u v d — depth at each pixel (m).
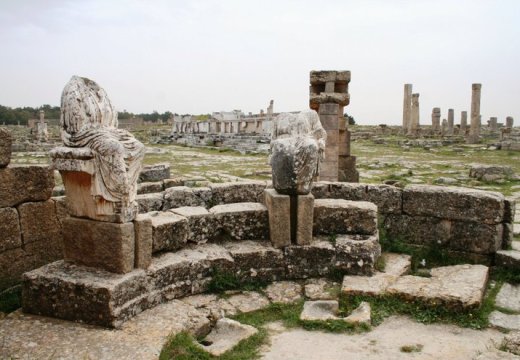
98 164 4.75
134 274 4.90
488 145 36.12
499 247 6.87
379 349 4.44
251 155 31.58
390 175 19.69
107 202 4.87
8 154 5.50
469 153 31.77
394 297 5.43
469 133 40.88
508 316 5.23
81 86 4.92
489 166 18.03
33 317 4.77
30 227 5.82
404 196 7.40
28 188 5.77
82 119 4.85
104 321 4.53
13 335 4.33
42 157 26.23
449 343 4.56
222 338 4.76
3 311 5.05
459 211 6.96
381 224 7.55
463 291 5.31
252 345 4.54
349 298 5.57
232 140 37.34
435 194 7.14
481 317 5.07
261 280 6.08
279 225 6.18
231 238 6.55
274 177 6.33
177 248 6.00
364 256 6.11
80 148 4.78
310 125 6.96
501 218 6.78
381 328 4.93
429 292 5.33
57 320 4.70
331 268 6.17
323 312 5.31
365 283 5.78
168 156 30.66
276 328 5.00
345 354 4.34
